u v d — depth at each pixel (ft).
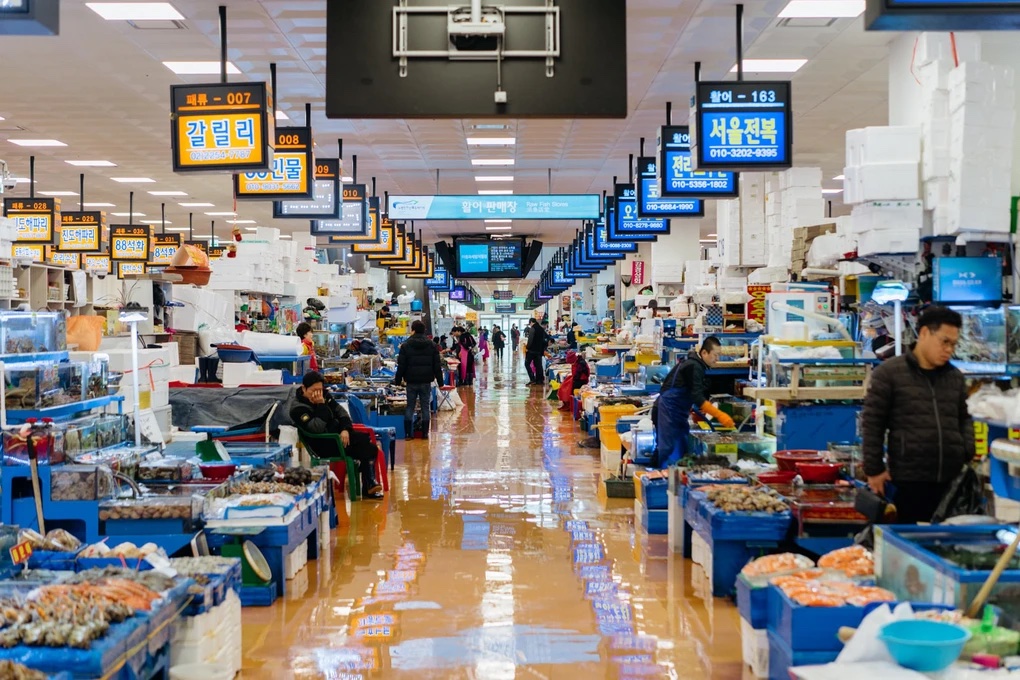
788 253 33.37
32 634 10.09
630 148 46.37
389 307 81.25
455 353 88.22
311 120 38.47
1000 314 18.12
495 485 31.55
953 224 20.74
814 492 18.04
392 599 17.95
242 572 17.61
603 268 81.05
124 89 34.45
